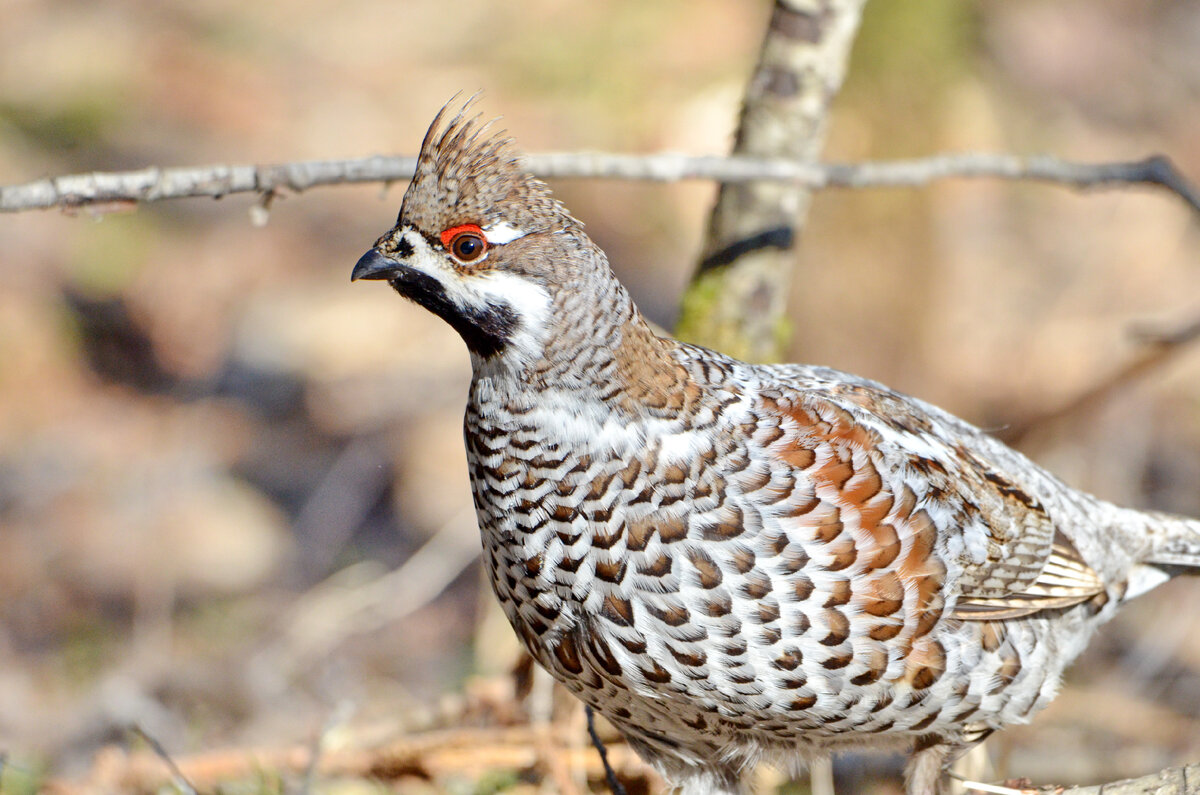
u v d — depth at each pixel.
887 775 8.29
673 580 5.64
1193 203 8.09
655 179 7.29
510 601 6.01
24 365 15.19
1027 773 8.48
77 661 10.97
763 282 8.05
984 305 14.50
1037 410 13.15
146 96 18.98
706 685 5.75
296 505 13.62
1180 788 5.71
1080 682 10.12
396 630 11.60
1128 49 18.19
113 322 16.06
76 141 17.92
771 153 8.02
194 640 11.18
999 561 6.21
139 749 8.30
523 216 5.70
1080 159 16.42
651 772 7.37
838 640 5.73
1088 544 6.97
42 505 13.44
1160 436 13.31
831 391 6.38
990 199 15.62
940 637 6.00
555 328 5.68
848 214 11.46
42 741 9.62
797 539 5.67
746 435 5.77
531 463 5.74
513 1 20.42
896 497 5.85
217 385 15.41
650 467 5.66
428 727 7.89
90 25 20.12
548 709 7.60
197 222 17.38
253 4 21.50
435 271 5.71
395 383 15.18
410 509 13.44
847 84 11.20
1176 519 7.53
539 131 17.91
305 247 17.28
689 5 19.34
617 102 18.23
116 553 12.74
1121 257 15.30
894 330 11.73
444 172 5.71
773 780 7.58
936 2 11.12
